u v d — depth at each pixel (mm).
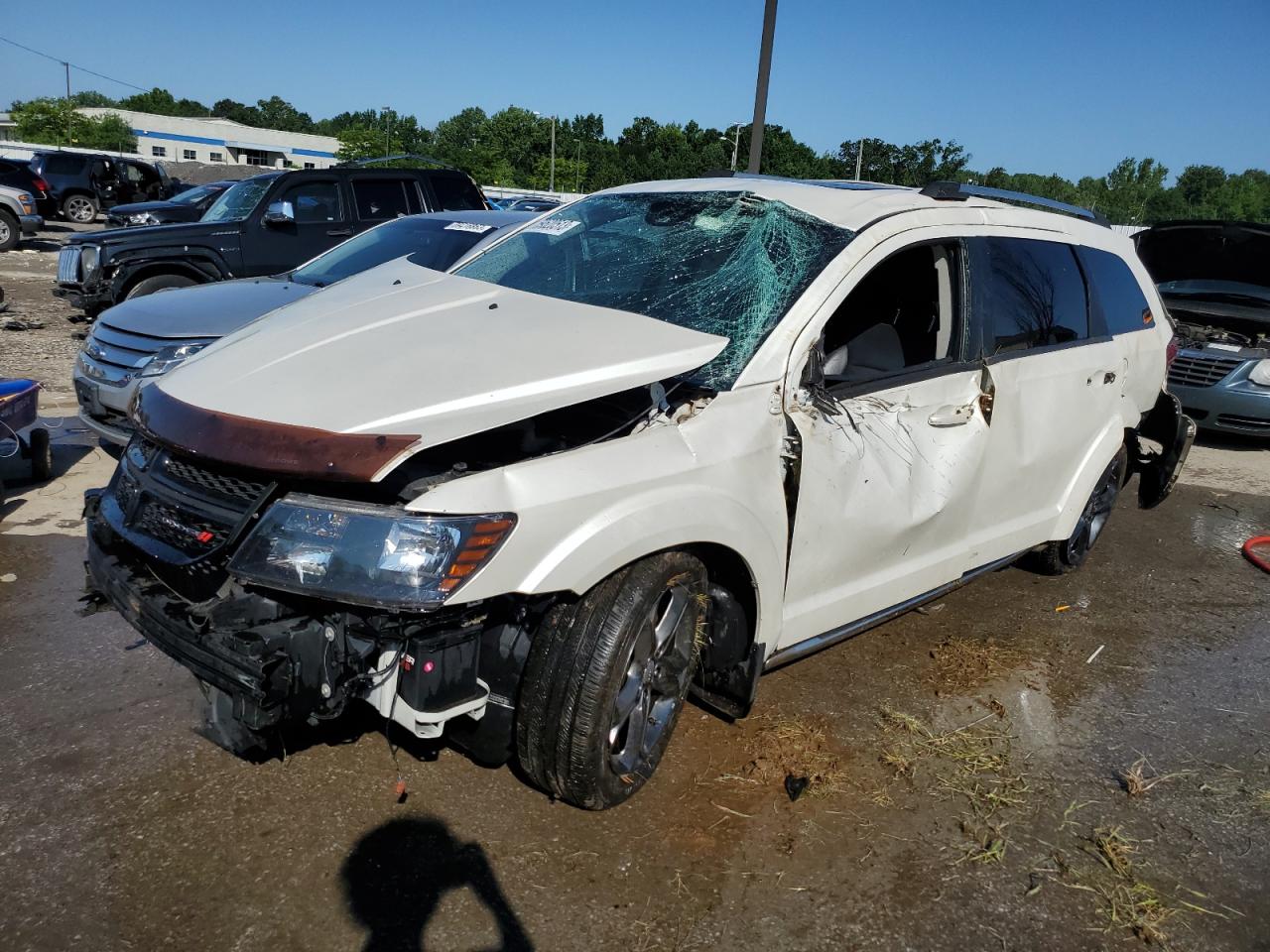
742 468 2875
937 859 2846
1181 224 8859
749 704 3135
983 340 3793
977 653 4234
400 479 2621
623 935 2467
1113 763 3447
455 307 3328
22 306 12438
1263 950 2588
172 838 2717
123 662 3662
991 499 4012
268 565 2395
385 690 2494
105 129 67688
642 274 3498
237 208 9945
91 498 3074
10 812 2779
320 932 2416
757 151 12156
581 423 2939
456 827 2826
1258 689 4117
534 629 2684
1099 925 2633
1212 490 7414
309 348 2969
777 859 2787
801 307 3119
